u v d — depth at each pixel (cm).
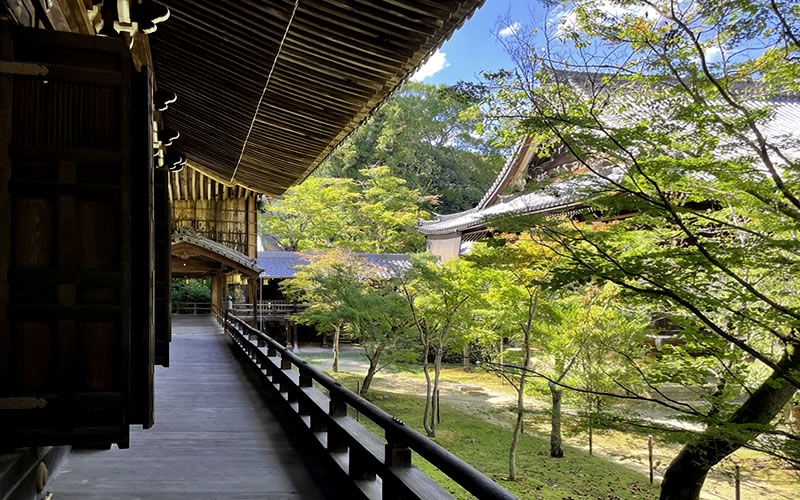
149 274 274
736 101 402
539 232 482
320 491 350
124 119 252
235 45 449
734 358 509
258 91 527
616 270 389
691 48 405
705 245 386
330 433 390
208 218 2148
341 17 375
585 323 971
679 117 389
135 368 272
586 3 425
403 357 1584
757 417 499
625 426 441
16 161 244
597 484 903
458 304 1224
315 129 599
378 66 436
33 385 244
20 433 242
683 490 532
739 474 739
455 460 208
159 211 526
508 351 1280
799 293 504
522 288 1006
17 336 243
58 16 369
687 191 486
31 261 245
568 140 402
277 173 798
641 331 964
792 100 1298
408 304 1391
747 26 356
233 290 2844
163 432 512
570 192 437
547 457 1057
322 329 2072
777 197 418
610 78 482
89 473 381
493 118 512
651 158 400
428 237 2892
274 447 460
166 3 414
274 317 2722
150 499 332
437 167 4056
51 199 247
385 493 274
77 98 251
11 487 257
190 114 656
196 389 762
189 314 2745
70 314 246
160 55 520
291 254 3067
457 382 1967
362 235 3002
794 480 768
